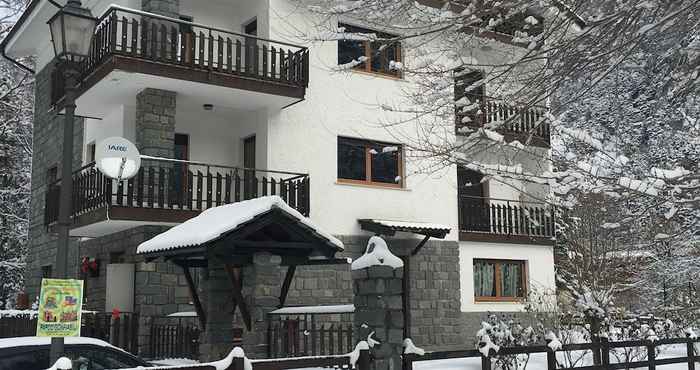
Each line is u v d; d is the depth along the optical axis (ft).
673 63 25.53
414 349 25.57
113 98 48.26
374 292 25.22
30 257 64.54
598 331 41.39
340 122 51.70
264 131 49.60
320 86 51.21
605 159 26.63
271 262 27.99
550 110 25.20
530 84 23.88
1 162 90.17
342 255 50.26
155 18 43.88
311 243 27.99
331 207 50.55
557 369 30.17
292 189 47.37
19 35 64.03
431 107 29.63
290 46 48.98
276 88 47.50
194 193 50.83
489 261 59.57
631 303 64.85
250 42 50.67
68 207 23.12
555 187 25.48
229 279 28.45
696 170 26.58
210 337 28.91
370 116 52.95
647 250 54.44
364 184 52.49
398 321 25.30
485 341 27.61
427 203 55.06
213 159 52.37
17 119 90.68
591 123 28.66
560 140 27.58
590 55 22.26
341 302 49.34
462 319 55.88
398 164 54.65
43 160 63.57
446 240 55.52
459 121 28.04
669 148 30.78
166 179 45.88
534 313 48.06
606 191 25.41
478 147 27.35
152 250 29.53
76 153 56.18
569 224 56.29
